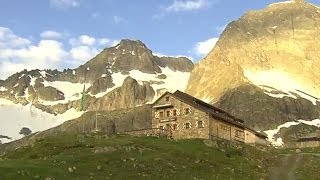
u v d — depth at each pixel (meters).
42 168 85.81
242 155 132.00
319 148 176.88
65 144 115.69
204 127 148.62
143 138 131.88
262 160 132.50
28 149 116.81
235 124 162.62
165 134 149.12
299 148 181.50
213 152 123.44
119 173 92.00
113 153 104.94
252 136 173.00
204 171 105.19
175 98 155.88
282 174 118.12
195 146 125.81
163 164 102.19
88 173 88.62
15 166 85.19
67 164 92.88
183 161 108.62
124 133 148.75
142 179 90.75
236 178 104.00
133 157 103.62
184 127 151.88
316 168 128.00
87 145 114.38
